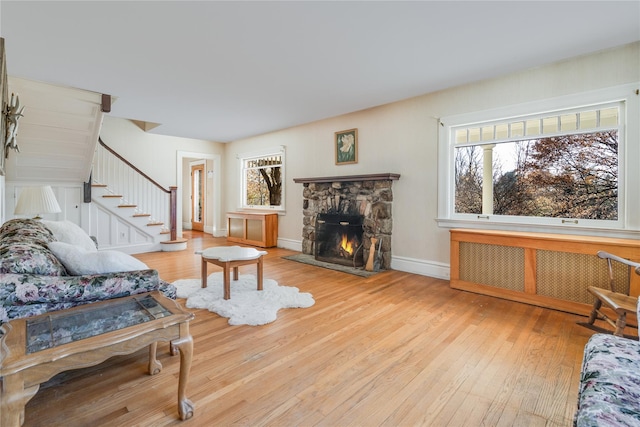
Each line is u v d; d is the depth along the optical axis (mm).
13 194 4762
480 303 3148
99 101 3891
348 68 3131
